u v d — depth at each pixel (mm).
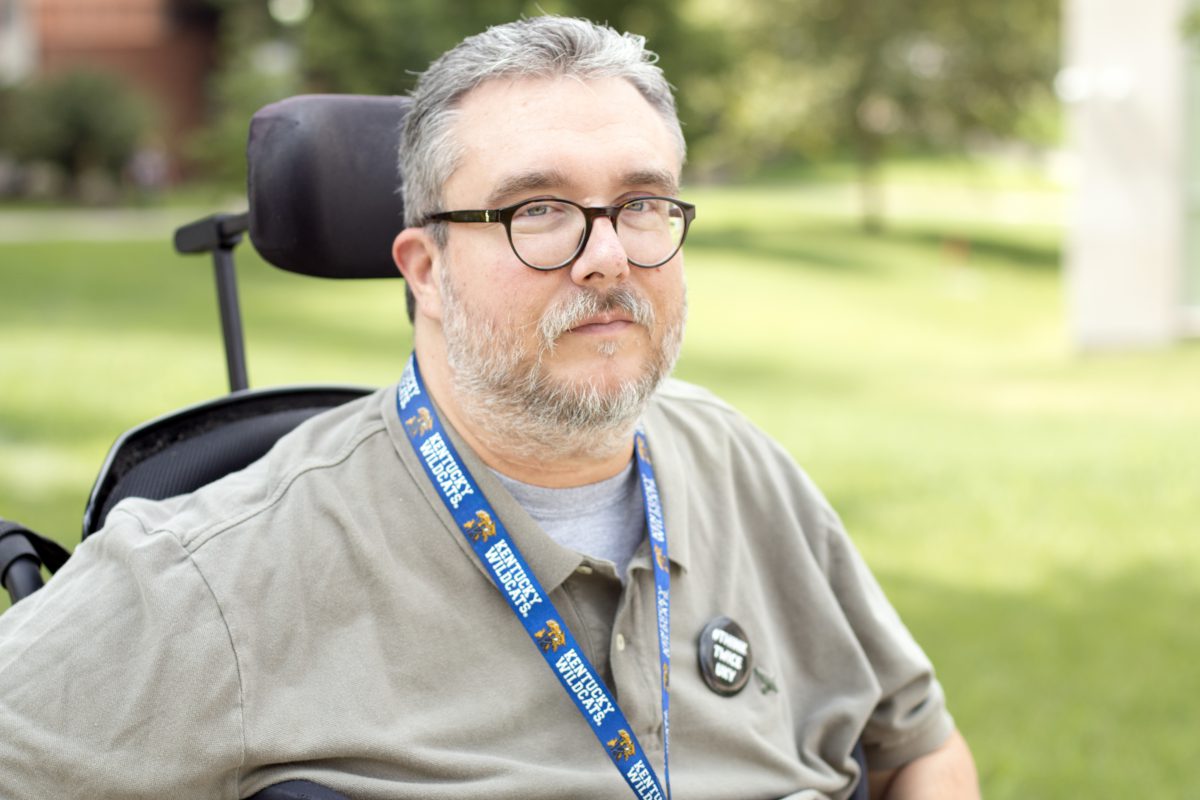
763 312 12750
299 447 1443
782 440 6590
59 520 4613
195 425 1693
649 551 1446
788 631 1589
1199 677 3547
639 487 1486
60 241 16875
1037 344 10938
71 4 25938
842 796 1560
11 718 1257
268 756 1261
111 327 9828
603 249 1323
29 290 11898
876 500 5410
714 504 1567
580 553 1392
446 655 1344
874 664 1620
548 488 1438
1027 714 3285
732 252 17016
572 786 1338
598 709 1367
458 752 1316
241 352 1904
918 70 20375
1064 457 6215
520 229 1336
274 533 1335
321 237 1665
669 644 1442
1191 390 8359
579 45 1364
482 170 1345
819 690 1576
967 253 18109
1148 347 10117
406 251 1452
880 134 20734
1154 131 9914
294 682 1291
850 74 20172
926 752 1652
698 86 19328
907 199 26375
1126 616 4039
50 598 1339
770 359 10062
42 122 23906
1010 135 21188
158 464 1631
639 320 1357
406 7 15758
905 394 8406
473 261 1354
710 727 1439
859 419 7281
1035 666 3605
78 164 24375
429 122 1385
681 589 1476
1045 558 4656
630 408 1365
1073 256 10234
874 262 16922
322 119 1654
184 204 23969
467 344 1365
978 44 19844
